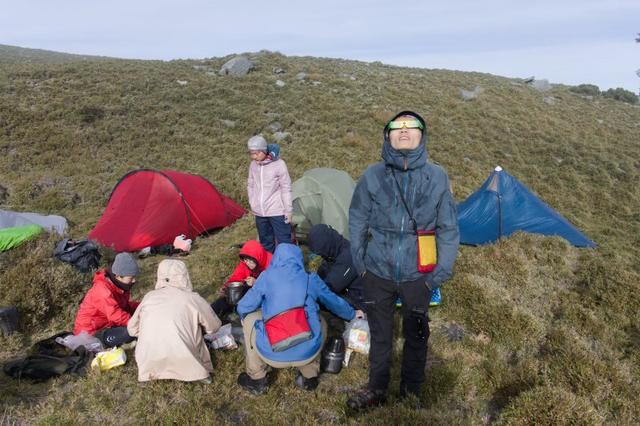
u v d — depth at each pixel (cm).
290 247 425
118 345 487
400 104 2439
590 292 696
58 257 698
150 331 418
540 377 442
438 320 578
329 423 388
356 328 480
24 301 558
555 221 980
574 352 484
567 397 387
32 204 1074
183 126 1792
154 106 1912
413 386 396
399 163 334
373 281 360
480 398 428
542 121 2669
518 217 970
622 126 2967
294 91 2367
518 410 382
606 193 1831
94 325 504
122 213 876
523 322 548
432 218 342
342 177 894
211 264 751
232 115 1952
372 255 356
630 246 1318
